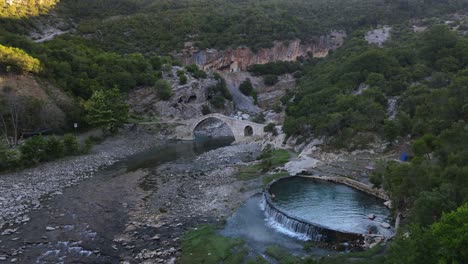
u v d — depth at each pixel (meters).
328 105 85.69
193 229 42.22
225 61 171.75
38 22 148.75
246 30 181.25
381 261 31.55
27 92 86.31
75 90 103.38
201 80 138.50
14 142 75.62
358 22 181.25
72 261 35.25
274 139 91.31
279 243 38.97
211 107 133.75
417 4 173.00
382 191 51.19
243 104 152.25
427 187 33.34
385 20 169.88
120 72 118.31
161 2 197.62
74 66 110.38
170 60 146.12
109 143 89.94
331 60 141.00
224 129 123.44
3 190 53.00
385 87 86.31
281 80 175.38
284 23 187.00
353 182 56.16
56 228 42.22
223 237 39.97
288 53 184.50
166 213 47.19
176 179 62.94
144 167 72.12
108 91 98.25
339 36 186.00
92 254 36.69
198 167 71.62
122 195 54.19
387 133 67.25
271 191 53.72
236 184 59.19
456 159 35.06
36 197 51.88
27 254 36.25
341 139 73.38
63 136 81.00
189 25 173.50
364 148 70.06
